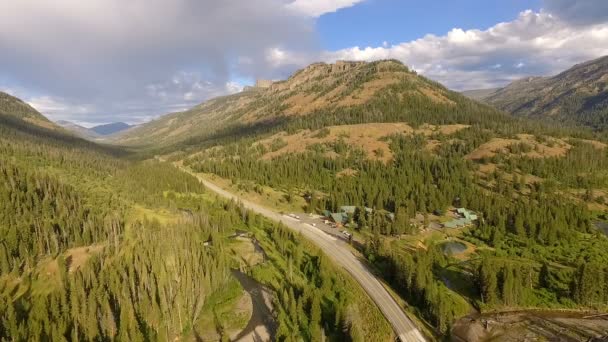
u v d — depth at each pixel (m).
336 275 128.00
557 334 103.50
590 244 158.25
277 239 156.62
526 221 167.62
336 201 198.50
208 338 100.25
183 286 108.44
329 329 100.69
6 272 112.44
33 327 88.06
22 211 136.75
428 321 107.12
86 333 90.19
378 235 151.88
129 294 104.38
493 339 101.94
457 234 170.00
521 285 117.00
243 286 125.31
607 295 115.25
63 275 111.56
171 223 163.38
